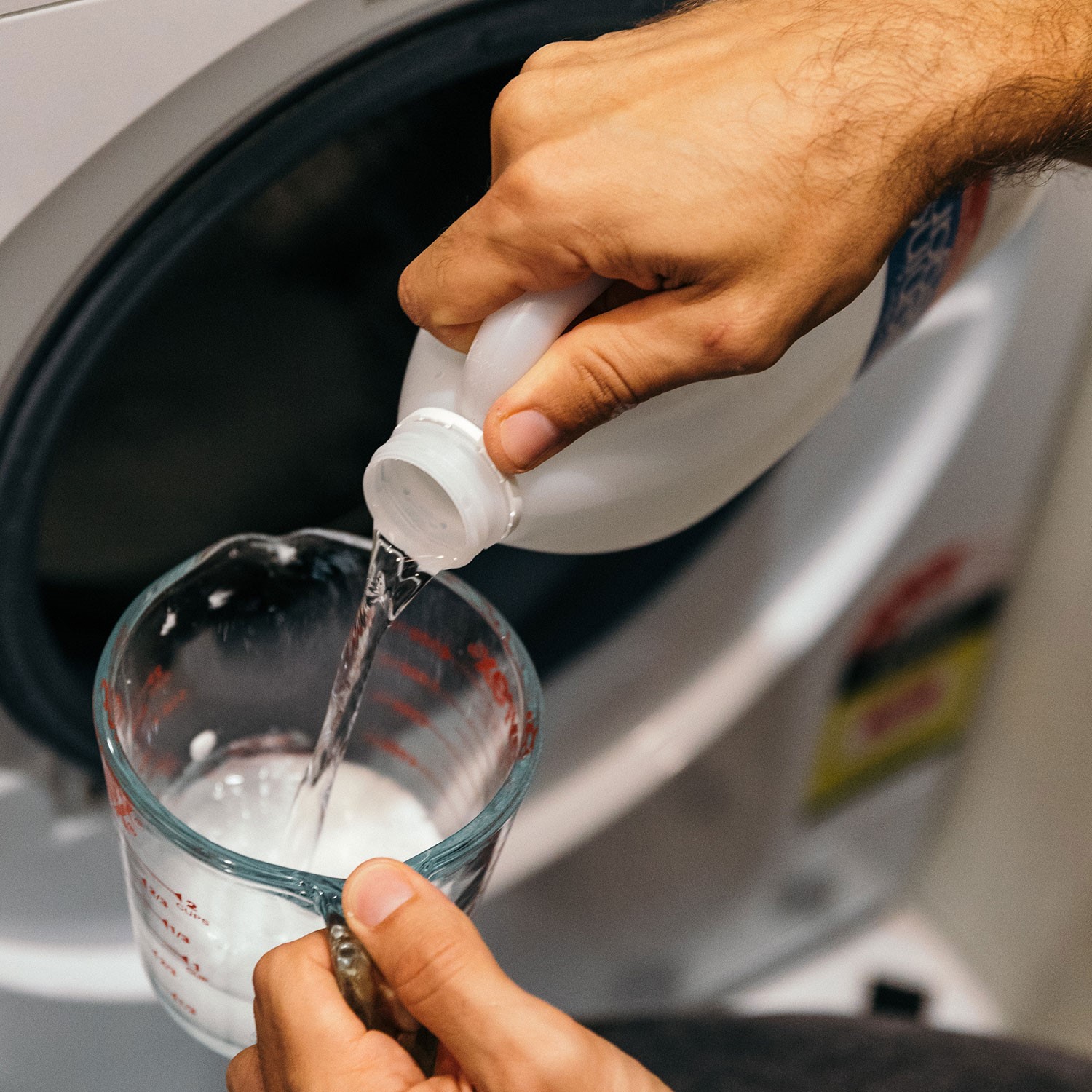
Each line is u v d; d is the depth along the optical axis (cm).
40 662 57
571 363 37
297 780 49
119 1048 71
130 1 41
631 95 37
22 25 40
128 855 41
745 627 82
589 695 79
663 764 81
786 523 78
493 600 75
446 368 41
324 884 37
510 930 83
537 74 39
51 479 58
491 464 38
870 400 75
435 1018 37
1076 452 84
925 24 40
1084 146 48
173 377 60
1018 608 93
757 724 84
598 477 42
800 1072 65
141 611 42
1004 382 77
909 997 102
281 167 50
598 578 77
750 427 45
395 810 48
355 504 73
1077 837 93
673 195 36
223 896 38
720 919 97
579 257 36
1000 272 74
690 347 37
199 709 47
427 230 61
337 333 63
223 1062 74
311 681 49
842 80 38
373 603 42
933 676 93
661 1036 67
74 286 48
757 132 37
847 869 103
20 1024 67
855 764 94
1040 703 94
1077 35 42
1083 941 94
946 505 81
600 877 85
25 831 62
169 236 49
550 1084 37
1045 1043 67
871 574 81
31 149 42
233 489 67
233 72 45
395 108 53
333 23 46
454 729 47
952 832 107
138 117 43
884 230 39
